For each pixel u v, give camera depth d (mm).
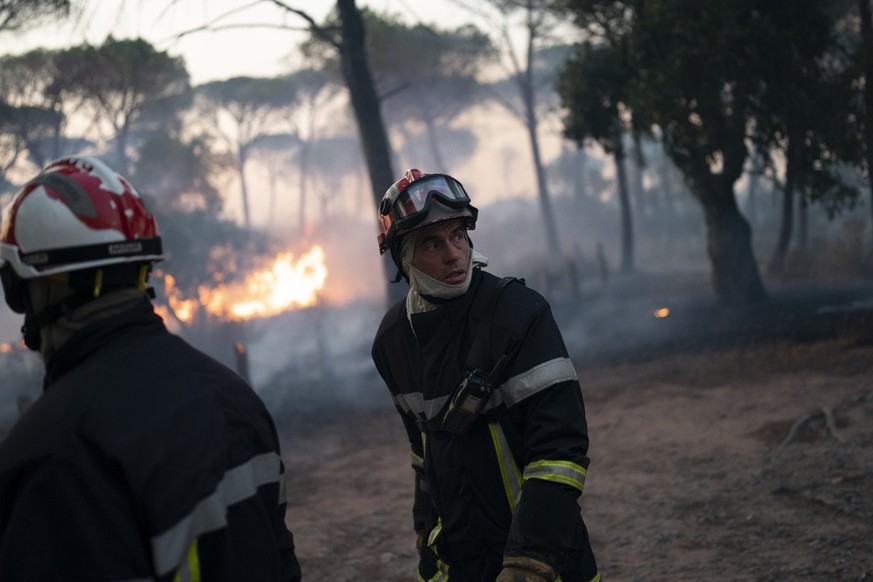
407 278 2117
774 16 13148
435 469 2105
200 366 1438
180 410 1338
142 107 26734
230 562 1348
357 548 5309
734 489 5480
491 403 1979
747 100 13531
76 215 1396
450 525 2068
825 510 4859
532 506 1835
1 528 1278
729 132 14539
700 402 8430
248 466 1420
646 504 5465
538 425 1912
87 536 1217
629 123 15172
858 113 13633
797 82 13438
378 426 9211
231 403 1424
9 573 1206
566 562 1985
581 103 14984
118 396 1314
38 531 1214
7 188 21922
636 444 7074
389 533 5527
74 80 22672
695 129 13906
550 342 1962
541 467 1866
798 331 11852
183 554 1274
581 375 11328
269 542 1424
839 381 8312
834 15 18547
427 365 2074
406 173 2074
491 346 1974
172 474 1277
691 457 6434
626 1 14391
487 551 2031
